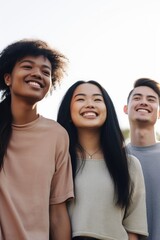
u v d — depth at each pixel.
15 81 1.35
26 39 1.45
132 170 1.49
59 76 1.53
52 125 1.41
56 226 1.35
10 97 1.42
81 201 1.37
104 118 1.49
